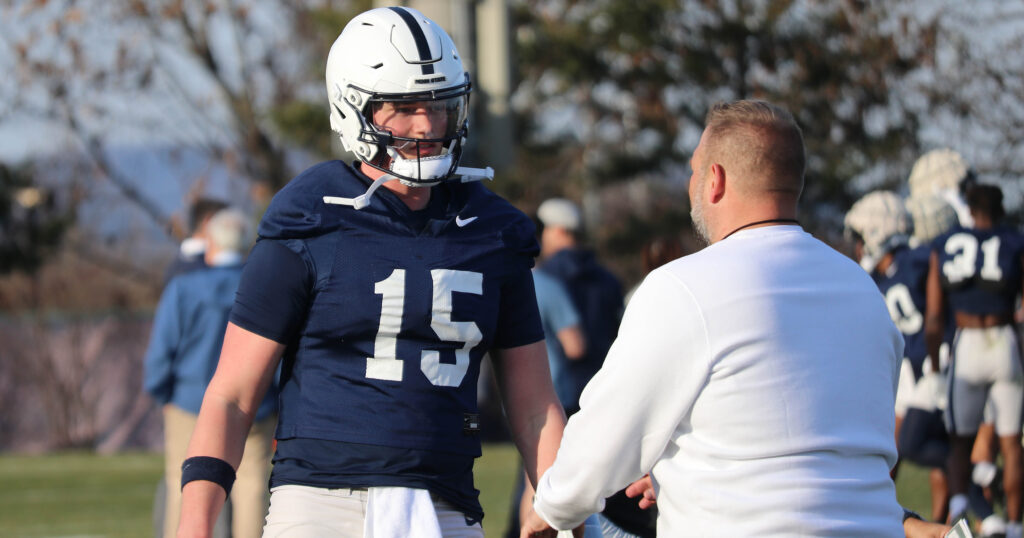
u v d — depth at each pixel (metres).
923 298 24.58
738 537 8.57
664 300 8.88
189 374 20.66
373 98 10.26
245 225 21.50
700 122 77.12
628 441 8.95
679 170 81.06
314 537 9.77
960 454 23.86
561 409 11.09
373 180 10.43
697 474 8.77
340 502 9.84
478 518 10.41
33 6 85.69
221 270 21.03
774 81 69.25
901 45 56.62
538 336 11.03
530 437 10.94
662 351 8.79
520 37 77.06
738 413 8.69
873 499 8.79
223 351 10.21
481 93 62.50
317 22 76.25
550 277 21.00
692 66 73.19
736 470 8.66
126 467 53.28
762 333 8.75
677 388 8.80
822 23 65.00
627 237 78.62
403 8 10.73
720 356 8.73
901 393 24.88
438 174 10.19
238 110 97.62
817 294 9.02
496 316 10.49
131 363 85.56
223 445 9.93
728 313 8.78
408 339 10.05
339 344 10.05
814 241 9.38
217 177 101.12
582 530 10.71
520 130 85.56
